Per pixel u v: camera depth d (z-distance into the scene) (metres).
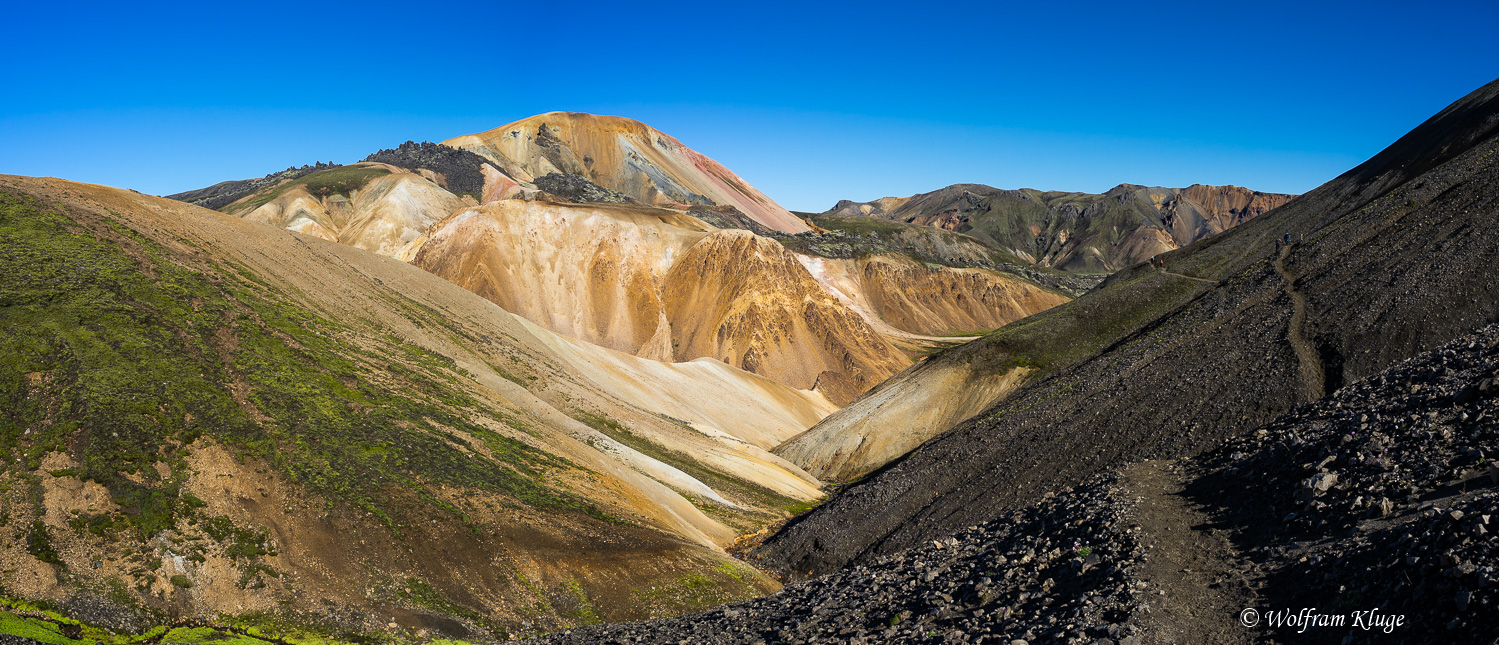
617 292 157.25
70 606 24.39
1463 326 34.38
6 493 26.80
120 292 41.00
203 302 44.03
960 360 75.25
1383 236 51.34
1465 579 10.95
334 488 33.16
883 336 168.75
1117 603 14.64
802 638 19.44
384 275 67.06
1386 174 79.19
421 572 31.19
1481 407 16.52
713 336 146.88
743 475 63.81
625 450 54.44
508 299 148.88
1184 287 73.56
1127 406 37.66
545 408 54.34
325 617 27.75
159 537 27.83
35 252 41.19
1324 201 84.56
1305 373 33.75
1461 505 12.57
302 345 45.06
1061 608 15.42
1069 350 71.38
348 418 38.75
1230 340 42.75
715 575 36.81
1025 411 47.25
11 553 25.19
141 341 37.34
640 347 148.50
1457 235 41.44
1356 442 17.97
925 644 16.02
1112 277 95.50
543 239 161.62
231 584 27.66
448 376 51.50
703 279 157.25
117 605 25.09
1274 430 22.47
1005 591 17.91
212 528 29.11
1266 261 64.69
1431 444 16.16
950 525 35.16
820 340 147.00
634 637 24.17
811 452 75.31
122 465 29.53
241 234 58.69
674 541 39.53
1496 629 9.99
